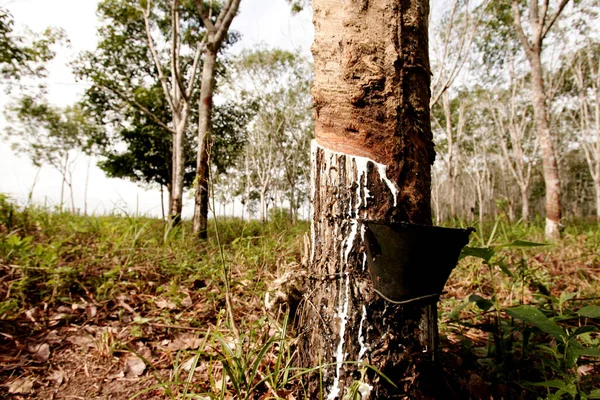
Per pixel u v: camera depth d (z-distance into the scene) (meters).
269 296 1.83
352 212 1.35
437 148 22.17
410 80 1.37
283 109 20.30
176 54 7.68
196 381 1.64
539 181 30.30
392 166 1.33
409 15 1.38
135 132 16.36
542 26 8.20
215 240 4.97
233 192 27.59
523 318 1.42
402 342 1.28
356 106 1.36
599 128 18.44
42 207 4.75
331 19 1.43
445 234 1.13
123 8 11.07
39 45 8.55
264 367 1.63
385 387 1.25
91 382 1.70
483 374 1.63
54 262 2.85
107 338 1.98
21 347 1.95
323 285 1.40
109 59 12.76
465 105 21.92
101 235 3.93
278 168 25.19
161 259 3.37
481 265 3.57
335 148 1.40
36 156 21.66
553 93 18.84
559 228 7.53
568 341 1.35
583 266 3.82
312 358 1.40
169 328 2.22
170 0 7.50
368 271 1.31
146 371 1.79
